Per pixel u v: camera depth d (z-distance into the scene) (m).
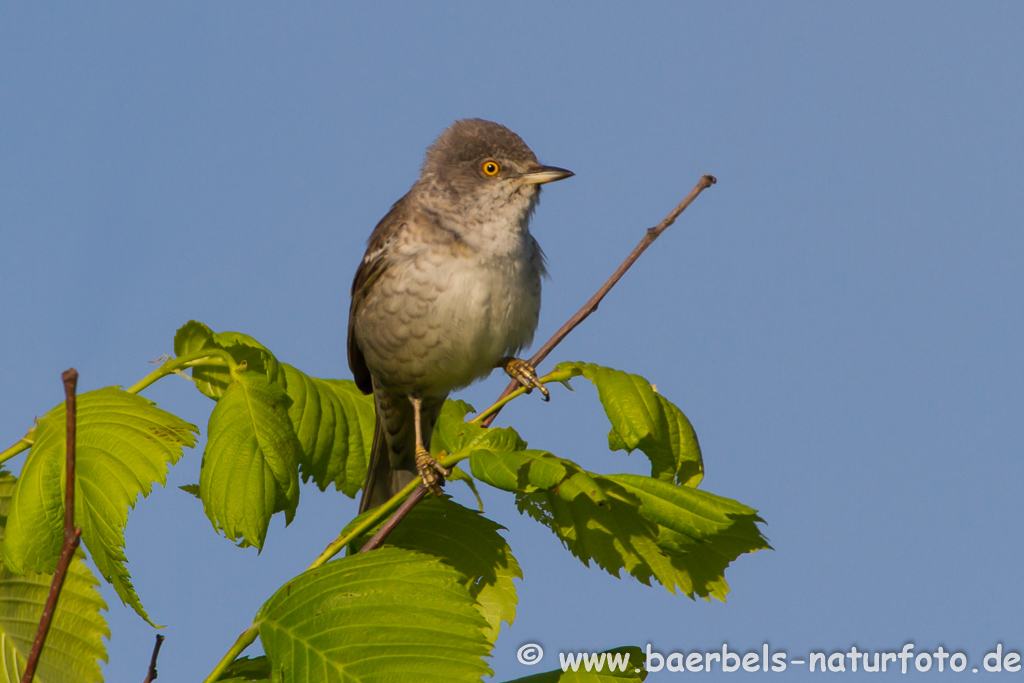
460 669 5.21
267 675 6.30
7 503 6.51
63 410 6.13
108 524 5.57
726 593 6.34
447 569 5.61
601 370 6.82
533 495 6.78
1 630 6.41
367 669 5.19
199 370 7.02
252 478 6.00
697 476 6.58
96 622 6.44
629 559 6.52
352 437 8.30
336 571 5.63
